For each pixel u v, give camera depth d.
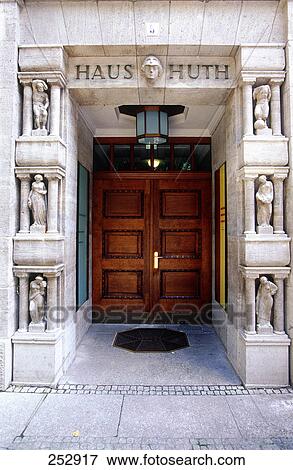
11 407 3.13
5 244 3.54
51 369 3.56
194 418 2.96
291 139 3.63
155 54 3.87
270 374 3.57
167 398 3.31
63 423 2.88
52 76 3.72
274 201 3.71
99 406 3.16
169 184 5.94
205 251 5.89
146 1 3.71
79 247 4.91
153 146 5.97
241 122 3.89
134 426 2.84
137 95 4.12
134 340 4.94
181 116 5.39
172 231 5.94
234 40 3.74
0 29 3.68
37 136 3.70
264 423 2.89
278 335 3.62
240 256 3.83
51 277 3.67
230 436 2.71
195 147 5.95
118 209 5.95
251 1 3.74
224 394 3.40
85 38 3.73
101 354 4.41
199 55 3.89
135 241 5.94
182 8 3.73
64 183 3.90
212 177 5.76
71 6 3.75
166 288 5.92
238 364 3.81
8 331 3.53
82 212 5.13
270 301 3.65
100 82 3.90
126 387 3.53
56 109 3.76
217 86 3.91
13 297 3.64
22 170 3.67
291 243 3.62
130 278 5.93
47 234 3.68
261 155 3.65
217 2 3.73
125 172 5.93
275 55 3.71
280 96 3.80
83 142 5.15
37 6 3.78
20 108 3.80
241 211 3.85
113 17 3.73
